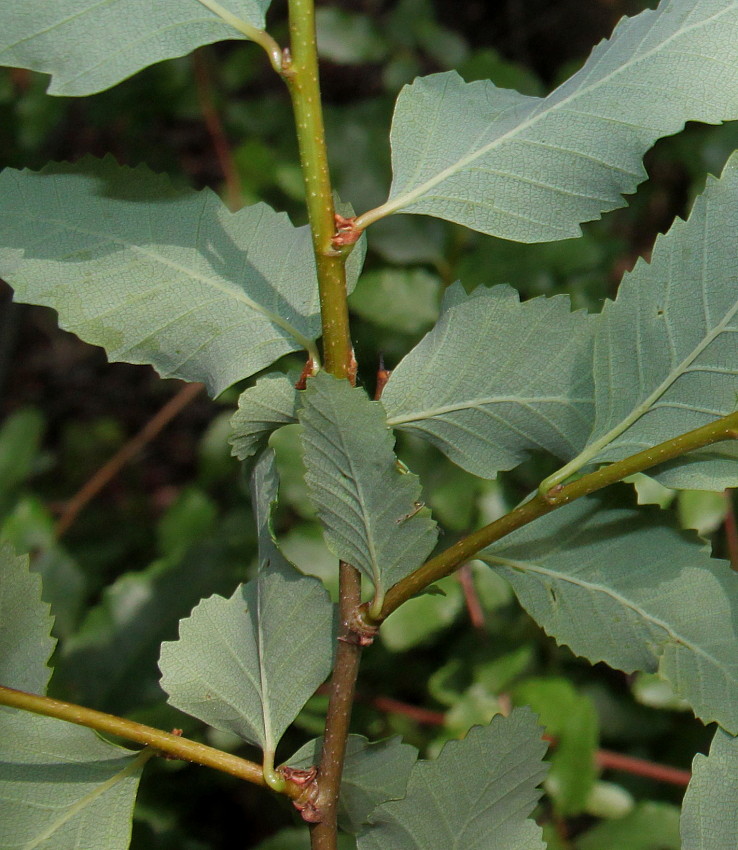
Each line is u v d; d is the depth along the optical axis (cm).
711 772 55
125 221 57
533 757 55
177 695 57
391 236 78
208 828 86
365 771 57
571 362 56
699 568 56
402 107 56
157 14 54
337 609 57
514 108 56
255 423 57
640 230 105
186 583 77
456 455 57
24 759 57
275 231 57
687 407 55
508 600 73
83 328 56
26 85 105
